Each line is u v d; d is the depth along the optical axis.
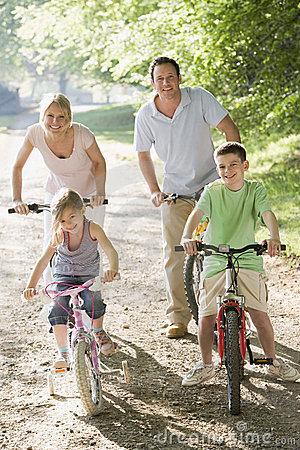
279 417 10.24
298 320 14.34
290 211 23.33
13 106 121.88
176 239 13.51
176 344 13.30
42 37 41.38
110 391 11.26
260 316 11.09
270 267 18.14
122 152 51.44
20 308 15.92
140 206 29.42
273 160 34.62
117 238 23.12
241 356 10.40
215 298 11.08
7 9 96.75
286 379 11.40
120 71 30.80
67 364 10.53
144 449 9.39
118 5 35.56
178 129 13.08
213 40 25.33
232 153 10.88
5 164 46.78
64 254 10.79
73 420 10.26
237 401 10.27
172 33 28.47
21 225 25.81
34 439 9.73
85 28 38.91
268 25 24.80
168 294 13.74
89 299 10.78
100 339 12.02
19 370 12.28
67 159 12.38
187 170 13.27
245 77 27.36
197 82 27.17
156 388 11.35
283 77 26.73
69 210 10.51
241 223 11.07
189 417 10.31
